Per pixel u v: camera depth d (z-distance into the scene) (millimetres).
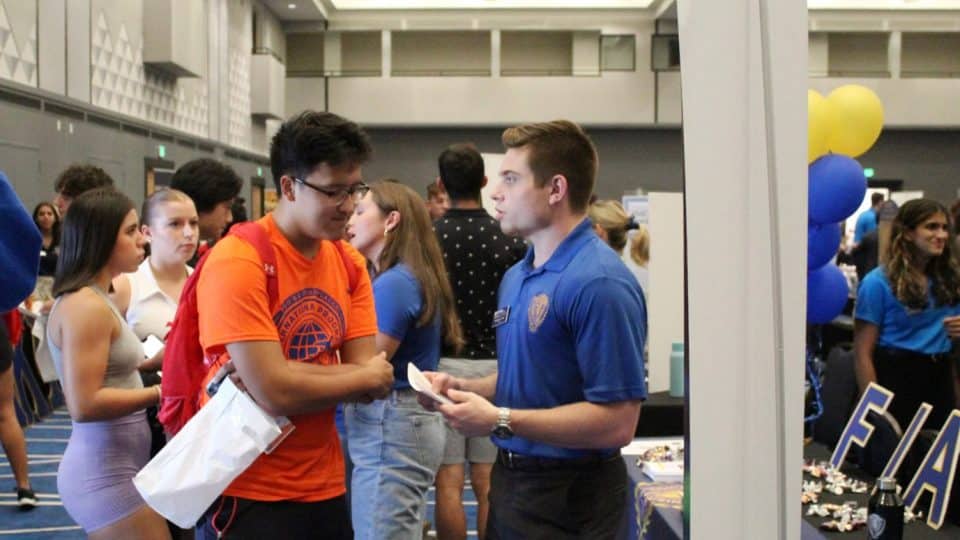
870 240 7957
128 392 2217
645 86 17297
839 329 5922
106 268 2258
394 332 2566
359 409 2654
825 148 3336
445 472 3229
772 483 985
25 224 2035
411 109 17344
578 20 17203
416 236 2717
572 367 1719
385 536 2570
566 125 1779
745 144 981
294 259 1699
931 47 17047
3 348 4312
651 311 4102
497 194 1826
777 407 983
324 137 1613
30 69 7109
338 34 17359
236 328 1592
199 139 11742
